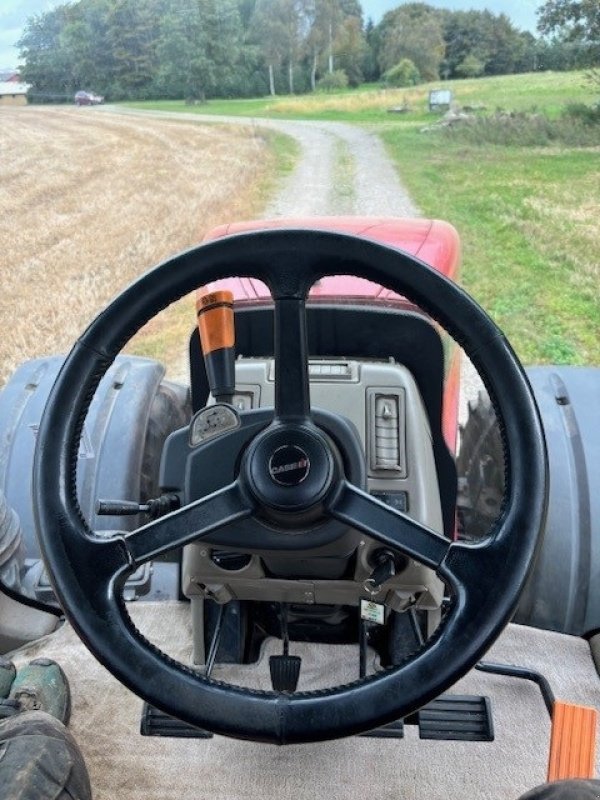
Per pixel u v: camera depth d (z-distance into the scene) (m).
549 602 2.30
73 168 29.47
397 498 1.89
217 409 1.48
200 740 2.11
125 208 20.06
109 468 2.70
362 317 2.10
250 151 32.31
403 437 1.93
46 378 3.00
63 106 86.38
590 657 2.26
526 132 30.66
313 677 2.19
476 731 1.83
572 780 1.39
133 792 1.99
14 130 47.34
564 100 45.69
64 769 1.49
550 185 19.05
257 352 2.27
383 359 2.14
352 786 1.99
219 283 2.84
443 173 22.34
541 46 84.62
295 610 2.23
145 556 1.41
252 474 1.36
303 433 1.38
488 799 1.94
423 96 60.12
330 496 1.37
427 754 2.06
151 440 2.90
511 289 9.54
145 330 8.98
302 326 1.45
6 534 2.26
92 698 2.21
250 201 19.47
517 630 2.34
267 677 2.19
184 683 1.35
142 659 1.37
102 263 14.04
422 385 2.16
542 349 7.48
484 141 30.84
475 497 2.94
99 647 1.37
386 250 1.45
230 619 2.19
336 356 2.17
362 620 1.96
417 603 1.90
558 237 12.77
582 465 2.39
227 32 87.38
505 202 16.53
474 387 6.12
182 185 23.33
